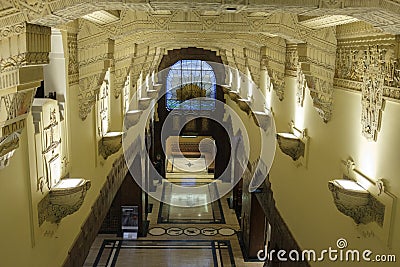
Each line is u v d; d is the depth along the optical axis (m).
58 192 3.63
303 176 5.71
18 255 2.98
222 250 10.15
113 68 6.52
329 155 4.68
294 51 6.26
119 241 10.55
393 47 3.18
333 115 4.58
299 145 5.95
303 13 2.54
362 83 3.81
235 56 8.97
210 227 11.50
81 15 2.49
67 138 4.16
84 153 4.86
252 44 7.35
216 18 4.43
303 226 5.59
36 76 2.61
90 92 4.66
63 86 4.02
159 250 10.10
